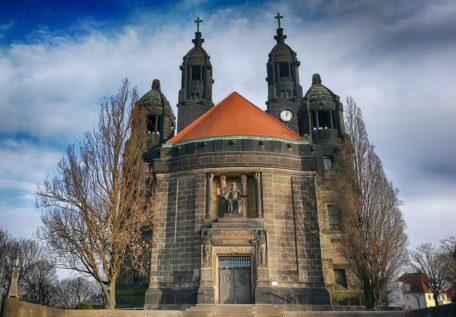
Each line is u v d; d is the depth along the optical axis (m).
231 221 32.72
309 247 33.09
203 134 38.38
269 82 55.28
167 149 36.62
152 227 34.28
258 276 31.06
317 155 37.97
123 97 31.77
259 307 28.12
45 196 28.73
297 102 53.50
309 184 35.12
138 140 32.34
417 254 66.38
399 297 62.97
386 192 32.03
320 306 30.80
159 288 32.16
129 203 29.81
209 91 54.94
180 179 35.22
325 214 37.84
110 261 27.50
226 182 35.31
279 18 59.69
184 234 33.38
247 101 45.00
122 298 33.56
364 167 33.03
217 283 31.75
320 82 47.22
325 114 44.81
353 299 34.28
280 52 56.03
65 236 27.70
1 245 62.62
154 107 45.75
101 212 27.92
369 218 31.23
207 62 55.88
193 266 32.19
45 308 18.17
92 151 29.42
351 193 32.50
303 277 32.12
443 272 62.50
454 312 16.72
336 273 36.44
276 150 35.41
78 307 29.92
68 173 28.80
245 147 35.00
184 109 53.75
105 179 28.97
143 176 32.03
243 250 31.94
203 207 33.72
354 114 35.47
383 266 30.11
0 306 14.84
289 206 34.12
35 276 68.38
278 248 32.62
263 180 34.28
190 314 26.66
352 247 31.31
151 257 33.22
